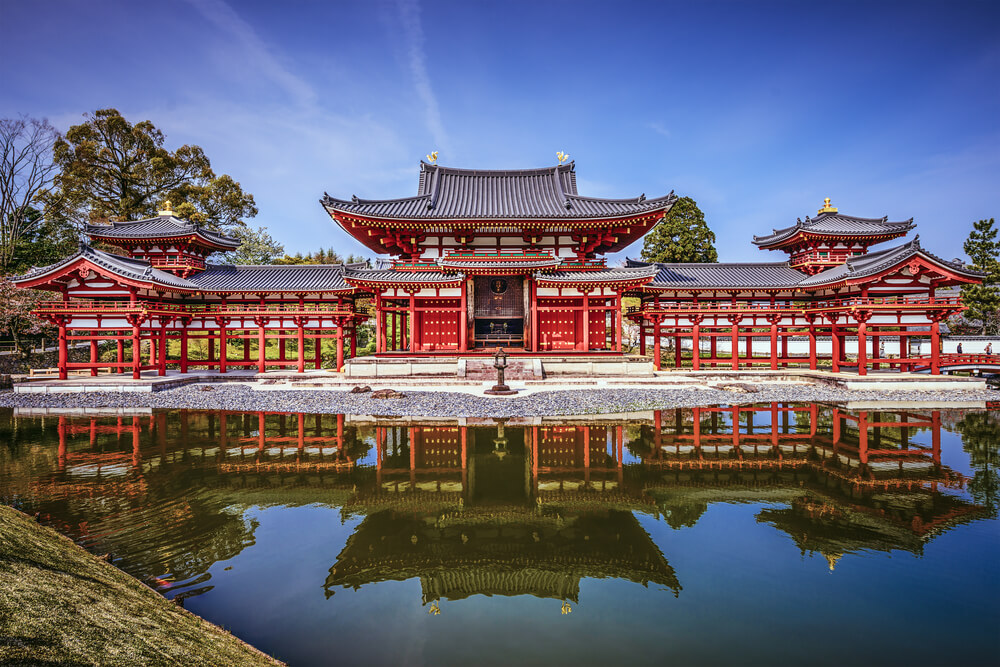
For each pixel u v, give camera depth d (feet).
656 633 20.72
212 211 185.47
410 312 107.04
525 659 18.80
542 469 47.21
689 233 176.45
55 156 158.30
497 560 28.27
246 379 100.53
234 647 18.61
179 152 179.42
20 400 83.56
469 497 39.27
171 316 105.19
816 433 62.64
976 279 92.63
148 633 16.72
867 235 114.73
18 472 45.11
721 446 56.24
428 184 128.47
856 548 29.40
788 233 122.21
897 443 57.16
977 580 25.32
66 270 91.86
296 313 109.29
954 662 18.52
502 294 111.34
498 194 126.72
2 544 19.49
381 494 39.93
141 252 114.32
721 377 103.04
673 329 116.88
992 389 94.53
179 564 26.94
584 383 94.27
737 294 117.60
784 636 20.49
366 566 27.35
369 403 78.59
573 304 110.22
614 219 106.01
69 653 13.37
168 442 57.47
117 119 164.25
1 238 147.02
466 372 97.86
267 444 56.49
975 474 44.86
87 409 79.25
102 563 24.77
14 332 128.16
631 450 54.24
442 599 23.93
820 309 107.24
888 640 20.11
